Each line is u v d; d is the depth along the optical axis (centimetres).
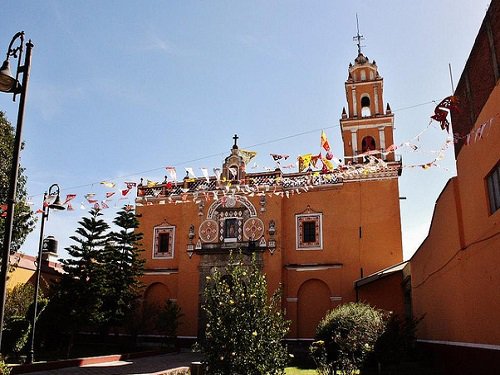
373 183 2881
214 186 3139
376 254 2758
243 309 1101
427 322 1906
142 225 3244
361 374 1645
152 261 3156
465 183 1387
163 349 2597
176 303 2969
